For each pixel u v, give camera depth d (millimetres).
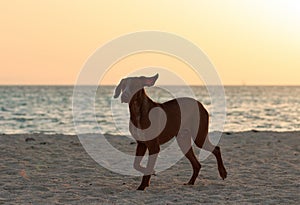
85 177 10258
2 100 83875
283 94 141625
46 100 85188
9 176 10148
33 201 8016
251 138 17453
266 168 11258
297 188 9062
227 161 12352
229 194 8586
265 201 8039
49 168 11188
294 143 15789
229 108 60031
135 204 7832
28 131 30031
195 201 8047
